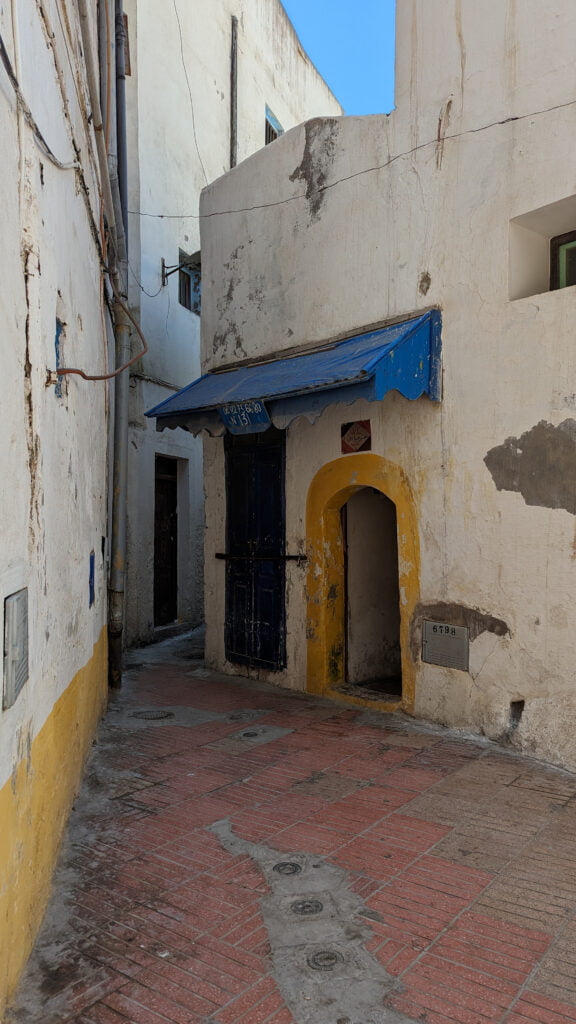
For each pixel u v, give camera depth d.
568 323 5.04
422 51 6.17
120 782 4.98
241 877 3.60
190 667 9.14
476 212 5.71
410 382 5.77
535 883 3.49
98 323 6.18
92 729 5.68
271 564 7.99
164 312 11.28
